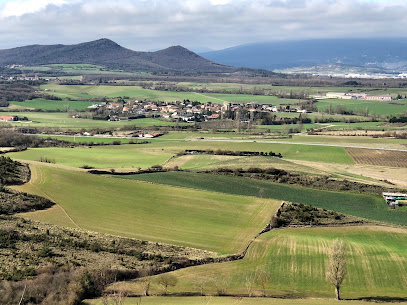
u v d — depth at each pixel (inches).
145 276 2792.8
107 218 3708.2
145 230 3535.9
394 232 3786.9
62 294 2423.7
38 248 2942.9
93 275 2642.7
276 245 3361.2
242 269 2984.7
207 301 2504.9
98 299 2470.5
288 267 3038.9
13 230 3154.5
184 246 3289.9
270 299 2581.2
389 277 2933.1
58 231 3277.6
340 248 2797.7
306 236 3599.9
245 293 2687.0
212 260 3095.5
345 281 2893.7
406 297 2699.3
